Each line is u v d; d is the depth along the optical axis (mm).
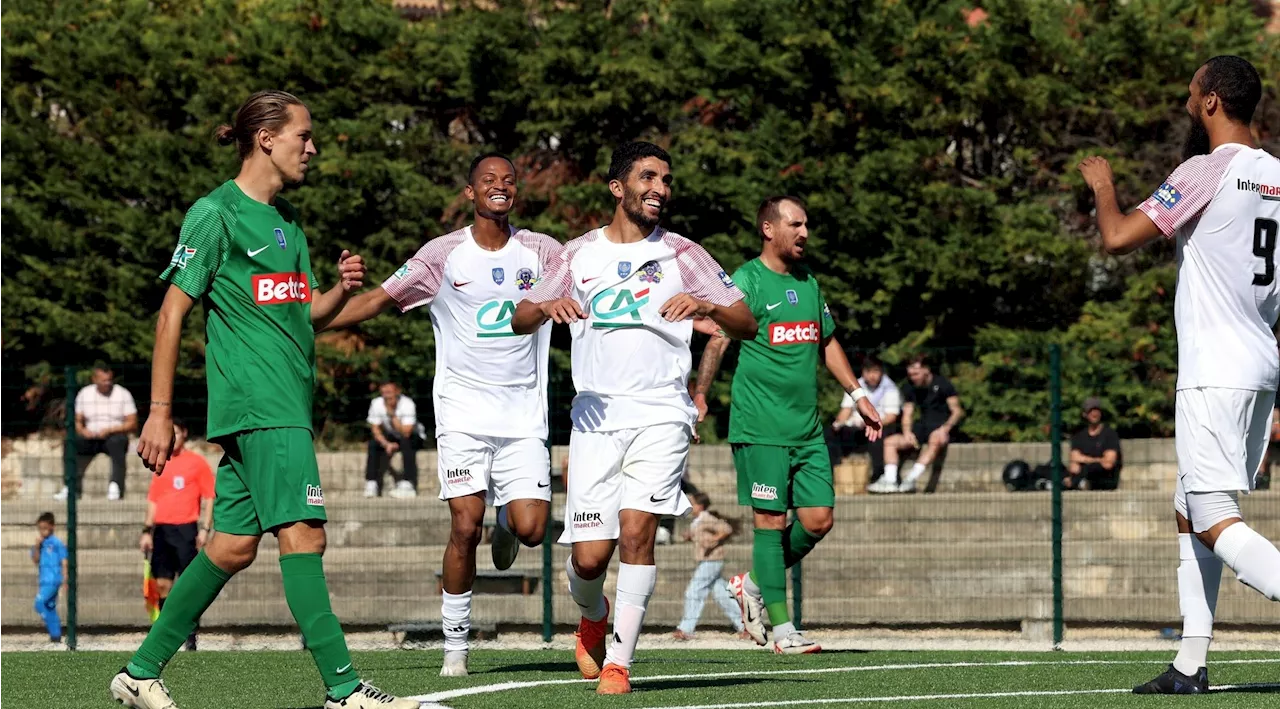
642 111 74062
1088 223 73875
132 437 65938
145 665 21391
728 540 56781
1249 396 22859
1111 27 74438
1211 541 23016
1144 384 62406
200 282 20703
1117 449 56531
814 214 71062
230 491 21250
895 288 70625
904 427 56938
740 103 72562
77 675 30422
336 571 53844
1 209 74062
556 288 25125
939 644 45938
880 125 73125
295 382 21016
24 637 52438
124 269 74625
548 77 73938
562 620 50531
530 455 29703
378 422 58406
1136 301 70250
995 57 73062
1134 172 73062
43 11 79500
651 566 25047
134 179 74500
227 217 20766
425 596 53250
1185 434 23172
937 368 65938
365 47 77000
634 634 25141
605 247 25078
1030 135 75125
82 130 77125
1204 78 23359
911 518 55250
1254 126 73125
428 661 33625
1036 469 57219
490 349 29531
